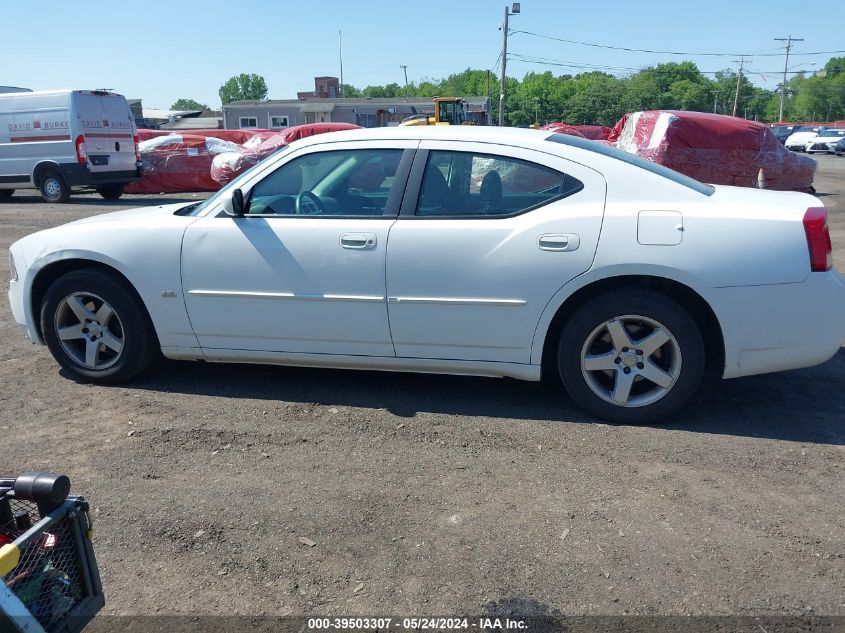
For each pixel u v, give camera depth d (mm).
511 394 4574
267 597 2686
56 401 4551
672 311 3883
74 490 3453
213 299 4457
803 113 120000
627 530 3061
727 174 14250
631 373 4043
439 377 4887
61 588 2082
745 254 3785
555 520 3143
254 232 4363
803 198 4152
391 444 3893
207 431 4078
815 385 4684
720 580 2736
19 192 19656
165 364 5207
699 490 3377
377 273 4168
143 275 4512
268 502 3322
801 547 2934
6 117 15797
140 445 3918
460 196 4172
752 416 4211
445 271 4082
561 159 4086
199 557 2928
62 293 4707
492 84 98062
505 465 3645
